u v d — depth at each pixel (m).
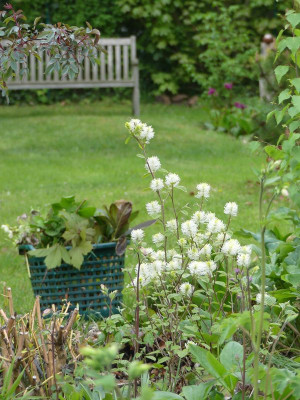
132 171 9.92
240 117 13.35
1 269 5.86
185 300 3.65
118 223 4.61
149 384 3.05
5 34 3.71
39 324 3.32
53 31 3.57
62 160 10.80
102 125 13.52
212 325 3.15
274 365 3.06
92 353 1.68
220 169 9.92
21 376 2.88
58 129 13.15
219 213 7.15
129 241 4.68
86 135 12.61
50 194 8.58
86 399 2.82
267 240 4.00
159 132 13.00
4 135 12.71
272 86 8.60
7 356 3.12
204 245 3.22
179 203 7.70
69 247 4.45
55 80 14.46
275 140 7.86
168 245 6.12
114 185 9.04
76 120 13.98
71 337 3.28
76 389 2.91
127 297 4.84
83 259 4.40
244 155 11.10
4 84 3.74
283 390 2.40
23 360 3.03
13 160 10.81
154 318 3.28
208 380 2.98
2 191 8.84
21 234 4.80
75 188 8.91
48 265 4.36
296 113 2.64
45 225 4.58
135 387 2.92
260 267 3.74
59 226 4.56
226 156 11.05
